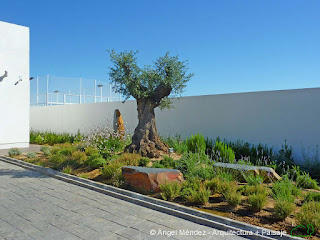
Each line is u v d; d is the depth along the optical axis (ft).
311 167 24.62
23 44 46.01
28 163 29.99
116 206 16.75
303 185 19.53
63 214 15.29
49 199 18.06
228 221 13.69
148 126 29.37
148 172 19.49
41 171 26.55
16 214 15.29
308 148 27.09
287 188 17.17
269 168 20.75
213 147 28.99
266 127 30.25
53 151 36.29
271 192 17.39
